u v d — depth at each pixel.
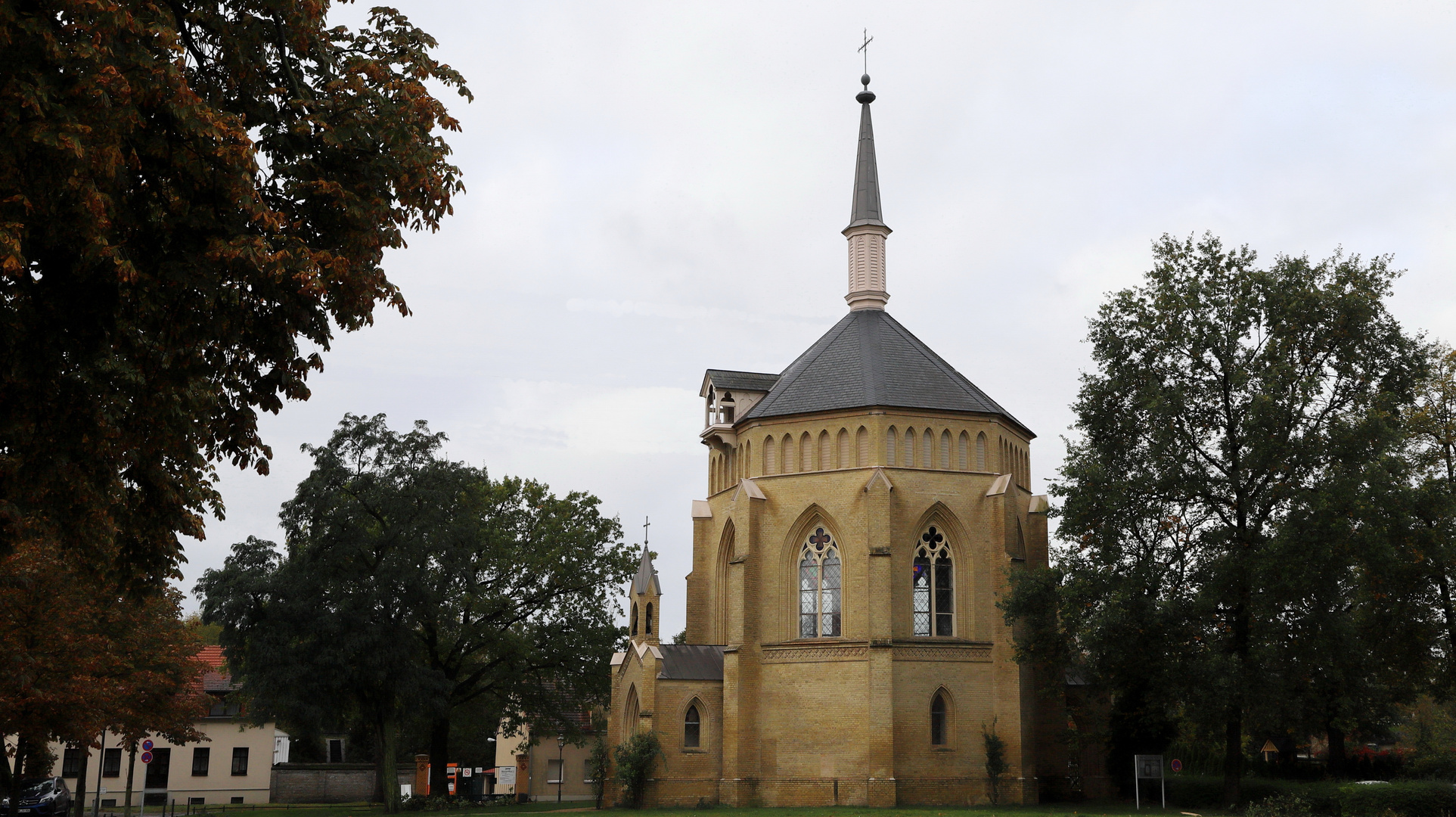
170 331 17.66
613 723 58.19
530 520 68.44
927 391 56.00
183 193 17.38
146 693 45.94
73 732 37.25
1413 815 41.59
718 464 62.53
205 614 53.53
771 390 62.12
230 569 54.25
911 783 51.31
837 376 57.25
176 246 17.33
